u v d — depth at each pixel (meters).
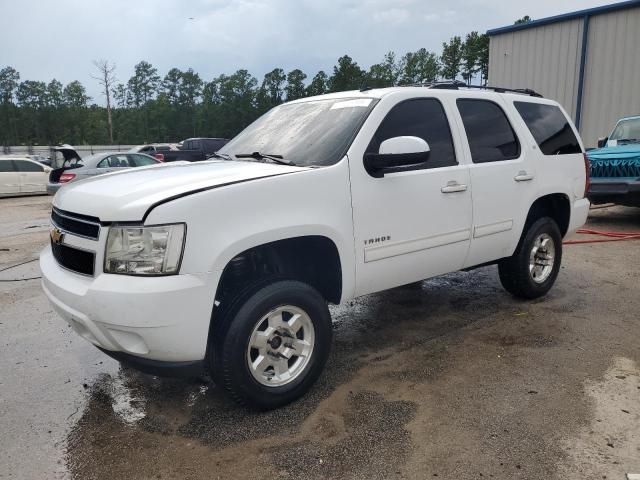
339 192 3.33
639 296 5.31
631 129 9.91
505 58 16.98
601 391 3.37
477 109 4.44
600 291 5.49
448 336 4.38
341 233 3.33
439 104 4.11
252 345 3.08
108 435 3.05
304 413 3.21
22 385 3.69
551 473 2.59
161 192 2.83
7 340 4.52
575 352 3.98
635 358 3.85
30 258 7.86
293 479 2.62
